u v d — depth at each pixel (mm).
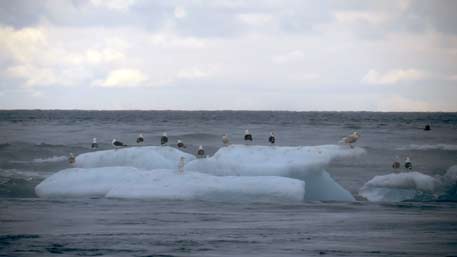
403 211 48344
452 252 34938
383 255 34188
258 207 48812
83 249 35250
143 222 42781
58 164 74250
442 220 44250
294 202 51094
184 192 51906
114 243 36688
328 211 47781
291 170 54219
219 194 51562
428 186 56312
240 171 54844
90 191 53750
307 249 35312
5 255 34000
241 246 35969
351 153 56656
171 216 44812
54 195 54156
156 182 53438
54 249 35281
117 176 55031
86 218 44094
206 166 55344
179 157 60031
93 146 85938
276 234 39188
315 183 55344
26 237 38250
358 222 43312
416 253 34719
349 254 34344
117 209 47625
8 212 46625
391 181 57062
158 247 35688
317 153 55562
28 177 65000
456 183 58531
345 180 64125
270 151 56531
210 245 36188
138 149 60719
